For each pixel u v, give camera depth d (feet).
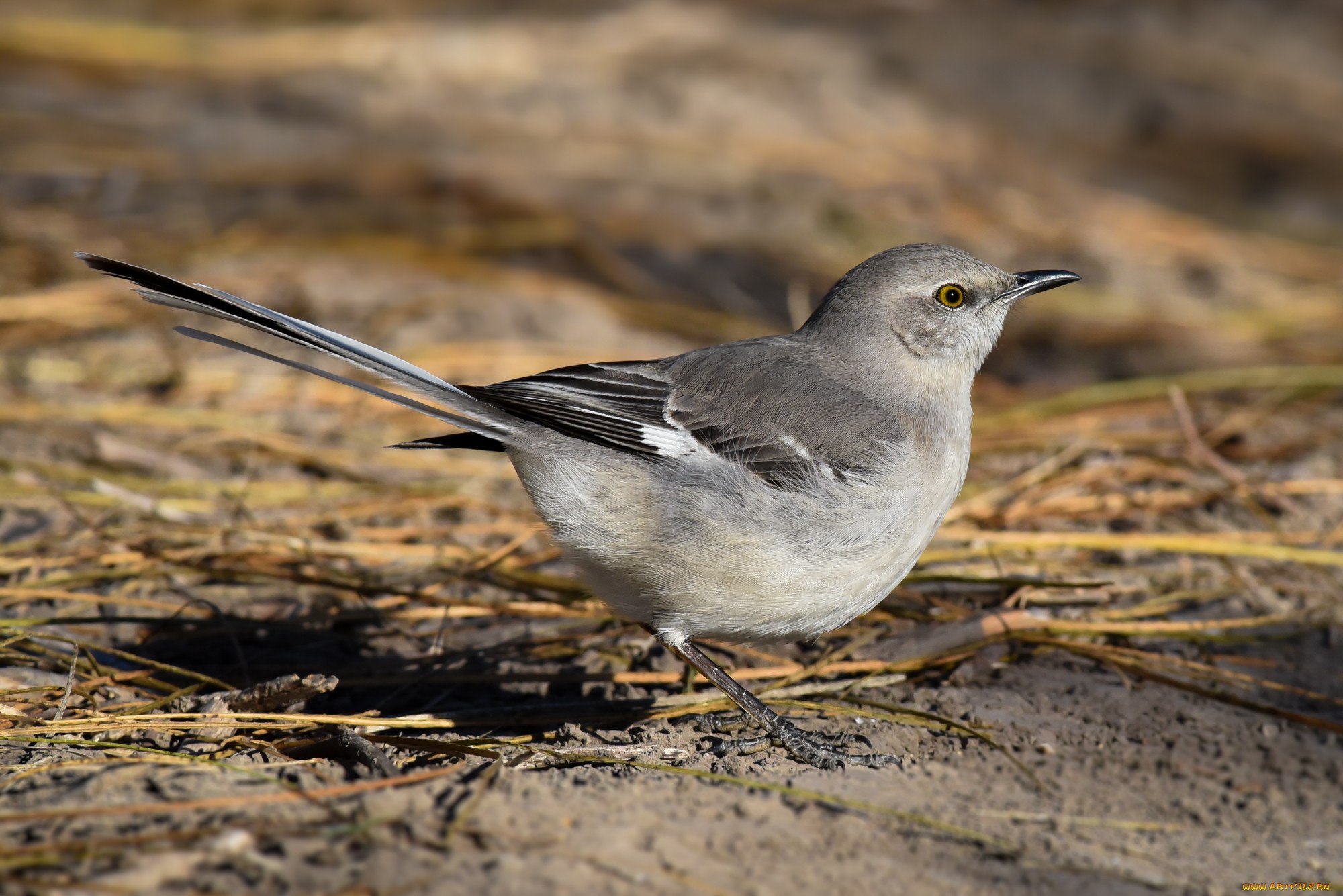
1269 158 72.69
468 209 59.62
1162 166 72.38
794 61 79.41
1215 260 60.54
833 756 24.88
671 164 65.82
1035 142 73.77
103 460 37.99
